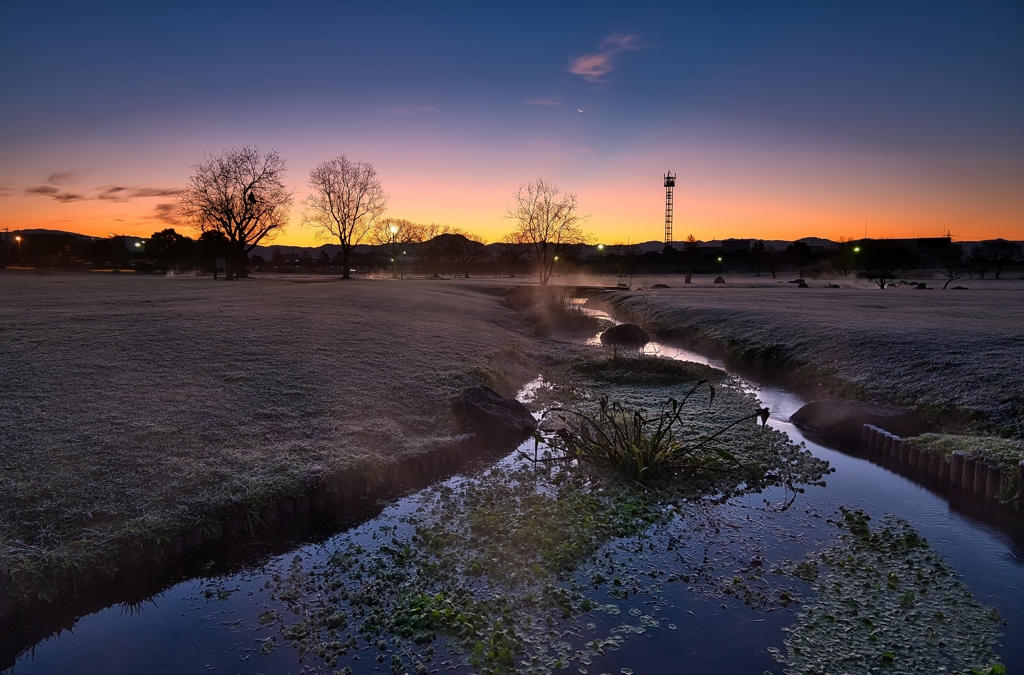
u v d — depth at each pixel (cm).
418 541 647
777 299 3756
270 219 5994
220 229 5812
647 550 629
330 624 500
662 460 837
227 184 5584
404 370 1340
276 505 698
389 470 820
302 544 653
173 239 7156
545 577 567
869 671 437
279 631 496
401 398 1135
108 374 1105
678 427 1075
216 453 804
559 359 1850
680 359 2002
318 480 743
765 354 1862
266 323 1828
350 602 534
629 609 518
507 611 510
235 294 3009
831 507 752
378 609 520
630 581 564
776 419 1214
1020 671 433
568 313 2906
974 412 1061
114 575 579
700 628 491
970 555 623
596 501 740
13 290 2861
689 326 2603
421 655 458
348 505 755
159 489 689
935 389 1200
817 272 10006
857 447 1027
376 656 460
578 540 636
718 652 459
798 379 1606
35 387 993
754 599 532
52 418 859
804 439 1076
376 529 686
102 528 614
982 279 7875
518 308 3666
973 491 808
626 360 1675
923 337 1645
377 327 1953
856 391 1339
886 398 1252
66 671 458
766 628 490
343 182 6272
